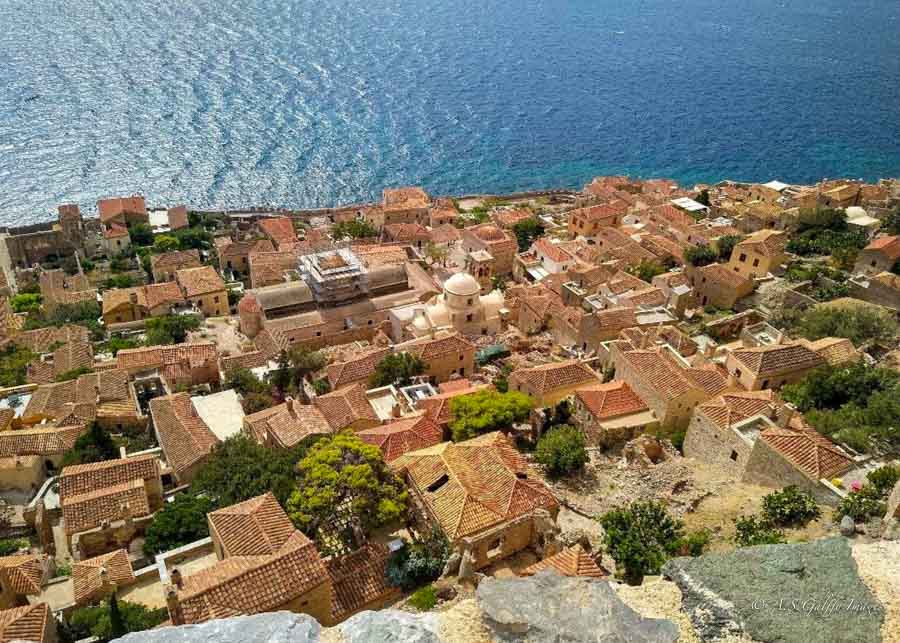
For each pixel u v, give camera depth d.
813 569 21.12
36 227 149.88
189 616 35.03
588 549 40.94
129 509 54.31
